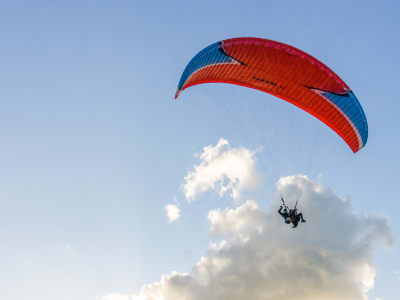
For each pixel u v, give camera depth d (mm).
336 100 22641
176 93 20359
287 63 22078
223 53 21688
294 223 22281
